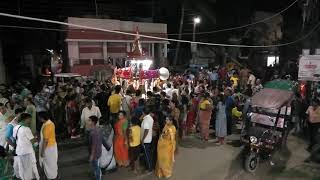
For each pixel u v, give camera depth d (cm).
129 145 900
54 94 1172
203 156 1069
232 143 1212
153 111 971
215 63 3162
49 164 786
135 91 1209
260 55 3394
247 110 1160
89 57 2027
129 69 1325
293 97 1054
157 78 1398
